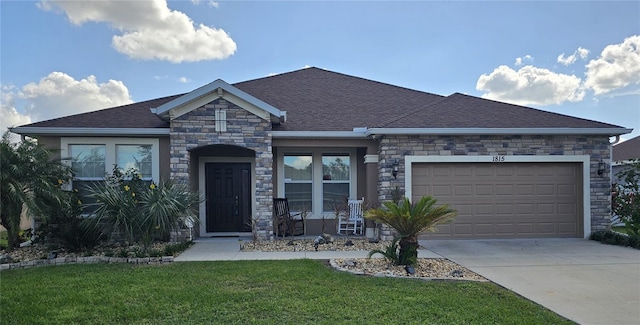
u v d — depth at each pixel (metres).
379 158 11.67
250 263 8.12
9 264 7.94
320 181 13.07
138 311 5.14
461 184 11.42
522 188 11.55
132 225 8.70
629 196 11.07
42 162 9.63
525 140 11.42
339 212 12.26
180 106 10.91
